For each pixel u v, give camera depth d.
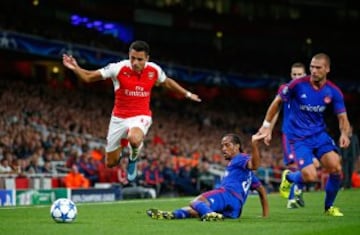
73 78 52.38
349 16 69.62
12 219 13.22
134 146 13.88
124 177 29.64
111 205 18.53
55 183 27.45
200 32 64.06
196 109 55.00
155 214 12.77
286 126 14.05
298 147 13.63
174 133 44.72
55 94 43.47
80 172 29.11
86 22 55.50
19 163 27.77
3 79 44.31
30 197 22.91
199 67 58.91
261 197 13.62
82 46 42.38
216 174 36.09
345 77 69.31
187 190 33.69
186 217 12.84
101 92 49.91
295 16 68.38
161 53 59.09
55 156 30.23
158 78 14.09
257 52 67.06
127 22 59.00
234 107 59.69
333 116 59.88
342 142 13.31
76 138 33.88
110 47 51.16
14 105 36.72
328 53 69.44
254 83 57.00
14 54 51.34
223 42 65.69
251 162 12.77
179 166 34.44
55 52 40.47
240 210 13.01
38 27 47.94
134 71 13.80
